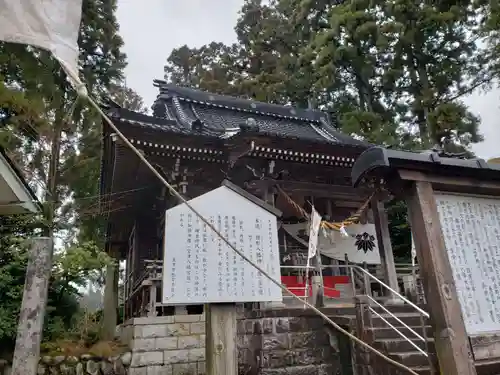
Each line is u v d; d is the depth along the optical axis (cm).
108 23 1719
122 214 1327
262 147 916
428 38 2066
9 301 700
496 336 367
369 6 2034
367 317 616
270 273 480
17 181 498
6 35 237
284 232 1124
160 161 938
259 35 2656
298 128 1612
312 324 741
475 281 372
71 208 1397
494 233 402
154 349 703
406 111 2234
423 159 377
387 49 2070
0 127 1091
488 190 410
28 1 243
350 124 1936
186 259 456
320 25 2442
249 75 2683
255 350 709
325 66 2030
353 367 638
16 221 881
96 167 1556
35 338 500
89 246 909
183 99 1490
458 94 2070
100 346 715
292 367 702
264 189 977
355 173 403
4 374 636
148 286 859
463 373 323
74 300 891
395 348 568
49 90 1319
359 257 1094
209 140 915
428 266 358
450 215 393
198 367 715
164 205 1093
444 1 1995
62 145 1537
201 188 1002
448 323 335
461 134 1906
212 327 448
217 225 481
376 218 958
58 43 244
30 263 534
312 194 1046
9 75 1295
